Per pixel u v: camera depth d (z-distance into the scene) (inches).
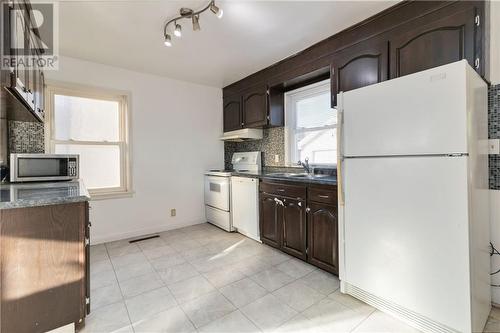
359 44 86.8
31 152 104.9
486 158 66.6
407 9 74.5
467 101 51.6
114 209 126.7
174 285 81.6
